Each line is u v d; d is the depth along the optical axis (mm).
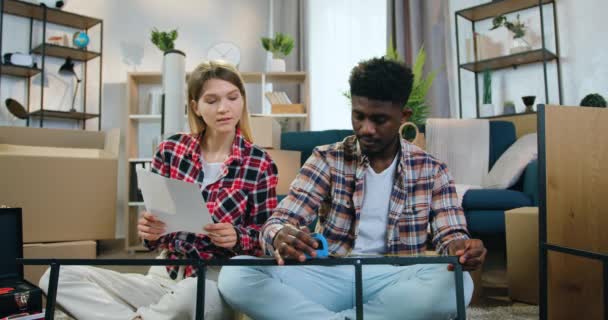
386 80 974
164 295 1091
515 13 3254
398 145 1141
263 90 3977
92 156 1999
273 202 1272
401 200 1088
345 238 1121
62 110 3754
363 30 4055
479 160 2584
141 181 1006
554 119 1328
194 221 983
